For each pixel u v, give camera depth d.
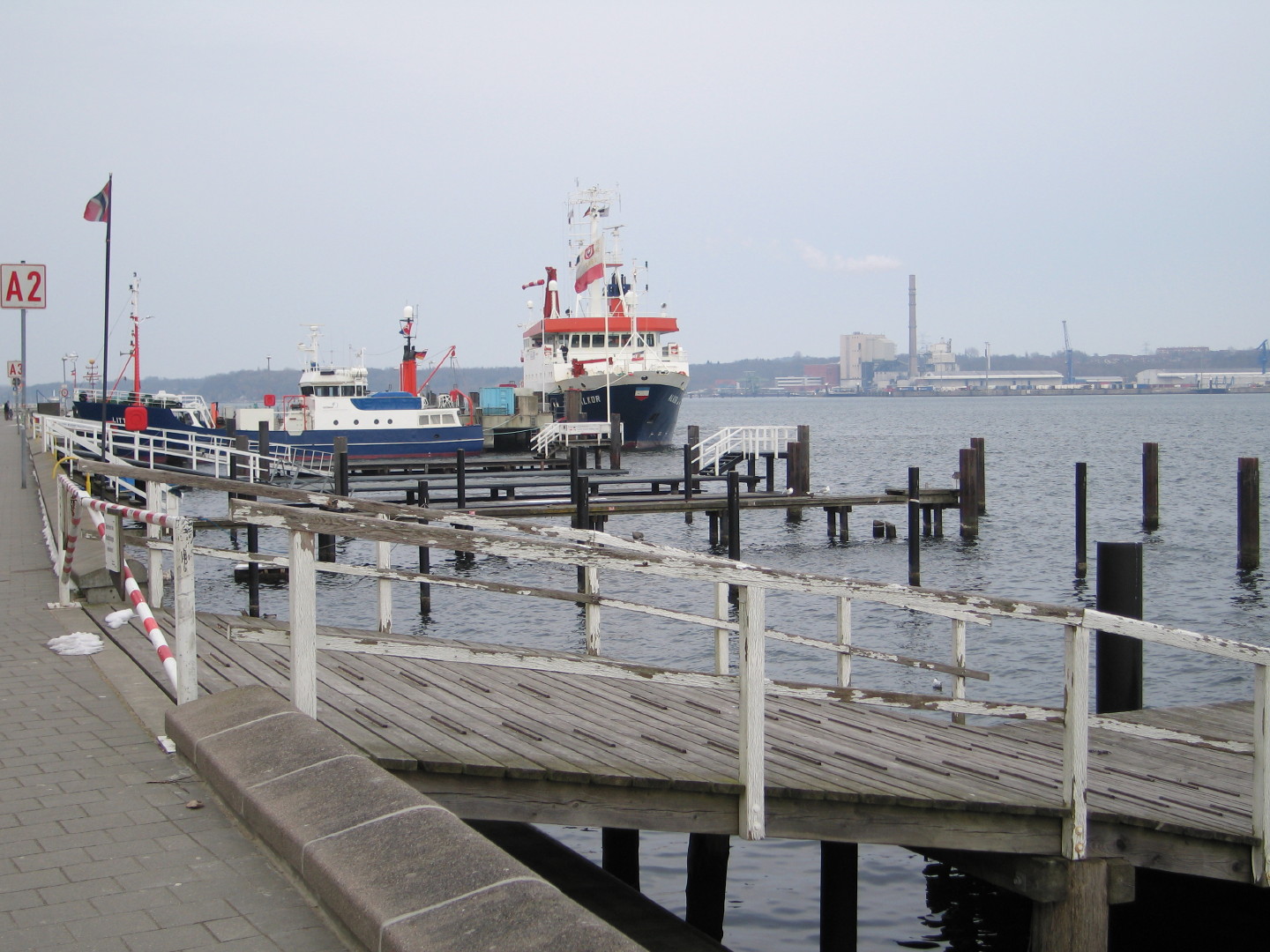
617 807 5.86
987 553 31.95
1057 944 6.46
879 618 22.36
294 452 51.69
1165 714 10.58
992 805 6.31
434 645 5.74
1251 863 6.83
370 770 4.61
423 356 65.12
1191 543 33.03
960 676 8.97
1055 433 105.81
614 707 7.62
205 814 4.82
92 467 9.21
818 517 41.31
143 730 6.15
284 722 5.27
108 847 4.45
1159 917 8.80
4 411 79.56
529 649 8.15
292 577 5.46
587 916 3.34
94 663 7.77
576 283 72.50
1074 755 6.41
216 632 8.88
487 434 66.25
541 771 5.67
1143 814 6.97
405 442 53.97
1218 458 67.69
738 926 9.05
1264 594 25.27
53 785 5.20
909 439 100.25
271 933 3.72
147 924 3.79
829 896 8.22
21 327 21.16
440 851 3.82
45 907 3.91
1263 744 6.73
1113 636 11.49
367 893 3.62
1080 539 28.30
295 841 4.11
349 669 8.08
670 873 9.92
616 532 36.78
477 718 6.89
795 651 19.25
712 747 6.86
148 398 52.72
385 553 9.44
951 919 9.21
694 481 34.97
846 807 6.19
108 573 10.34
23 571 12.37
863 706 9.16
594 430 53.28
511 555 5.42
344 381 58.06
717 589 9.11
